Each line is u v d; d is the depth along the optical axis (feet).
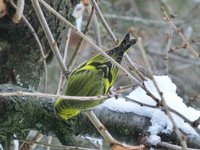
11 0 24.18
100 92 19.26
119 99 22.63
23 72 26.66
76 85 19.31
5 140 23.70
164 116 21.98
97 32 24.71
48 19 26.20
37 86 27.53
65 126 22.00
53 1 26.09
